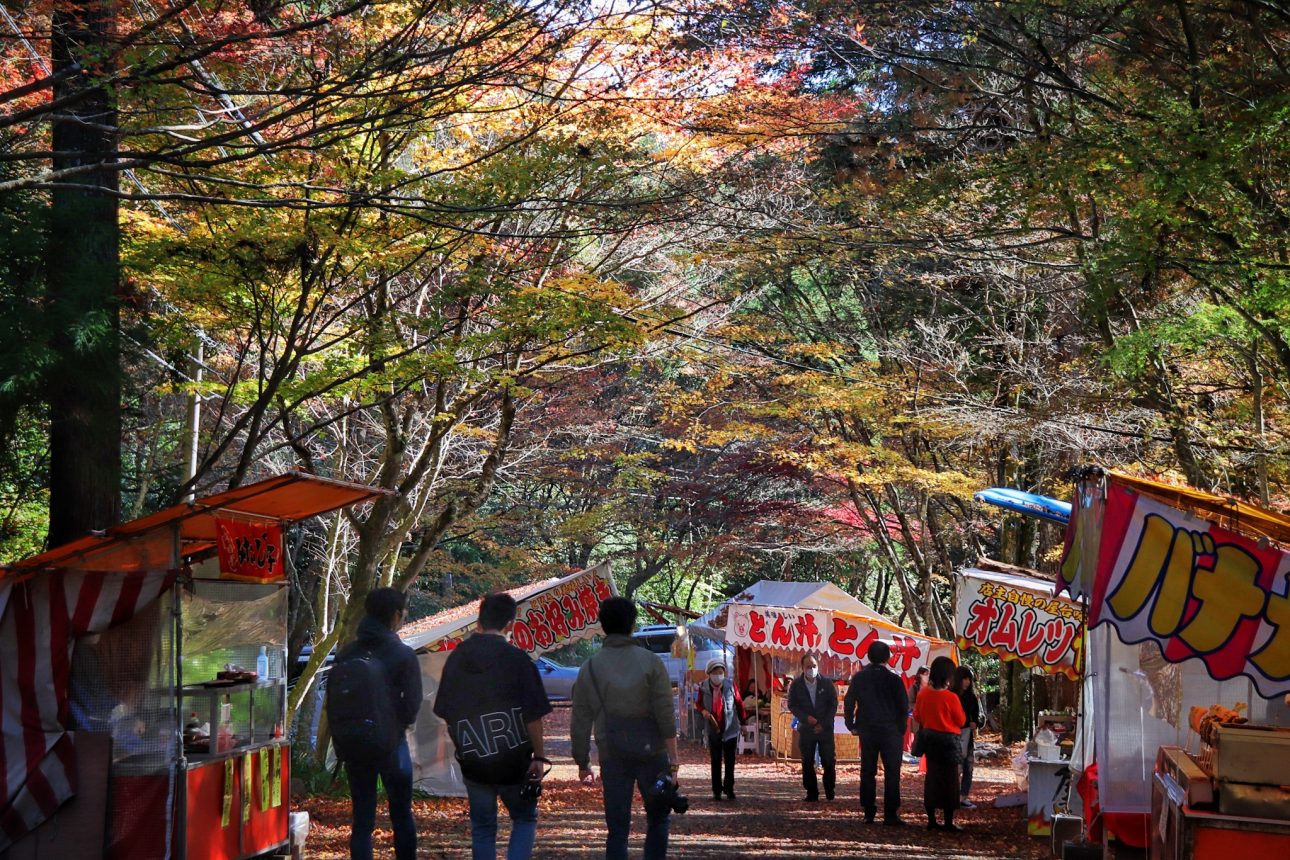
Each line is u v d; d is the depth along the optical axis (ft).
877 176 43.57
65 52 26.94
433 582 106.73
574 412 77.56
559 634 52.42
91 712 21.38
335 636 48.47
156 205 38.52
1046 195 32.96
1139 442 51.13
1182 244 33.53
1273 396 46.39
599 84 36.42
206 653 25.55
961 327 64.75
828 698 47.44
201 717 23.85
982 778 58.59
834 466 62.85
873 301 64.80
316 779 46.37
